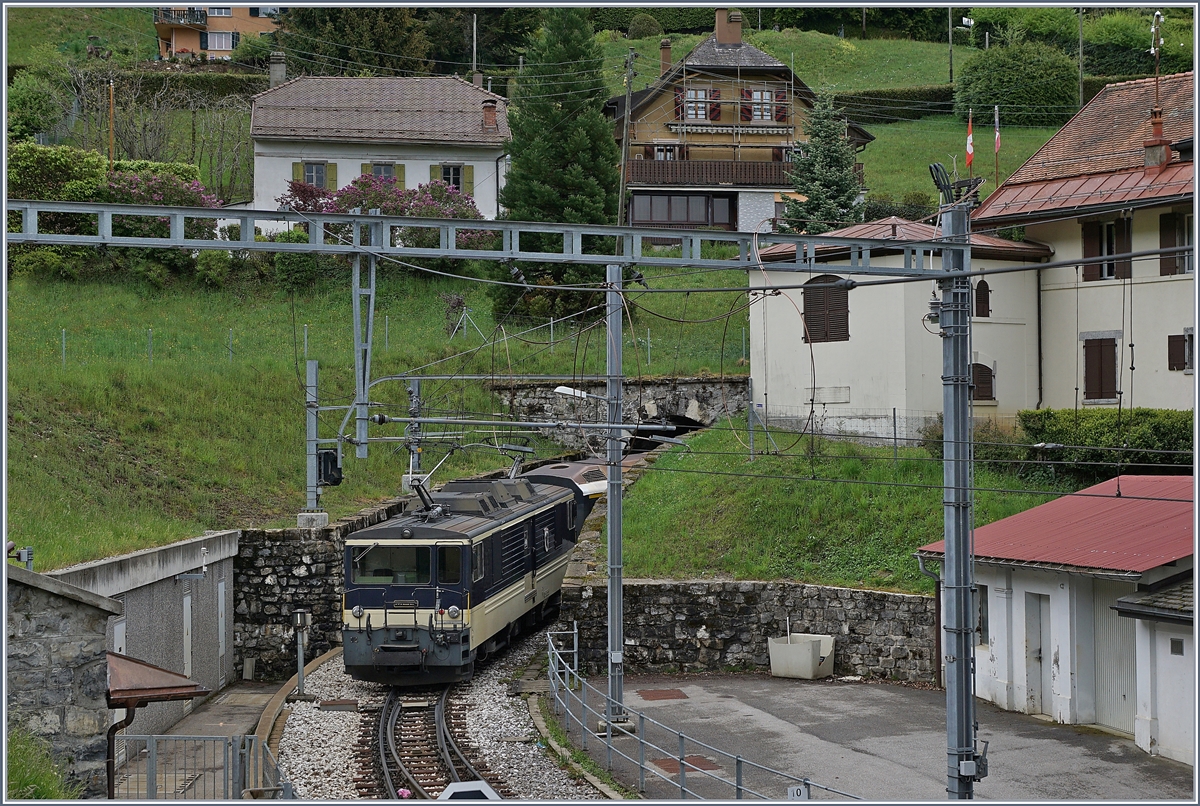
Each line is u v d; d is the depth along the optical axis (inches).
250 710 931.3
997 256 1334.9
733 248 2069.4
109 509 1052.5
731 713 854.5
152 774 582.6
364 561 915.4
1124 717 781.9
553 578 1202.6
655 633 1012.5
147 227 1738.4
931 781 676.7
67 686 563.5
